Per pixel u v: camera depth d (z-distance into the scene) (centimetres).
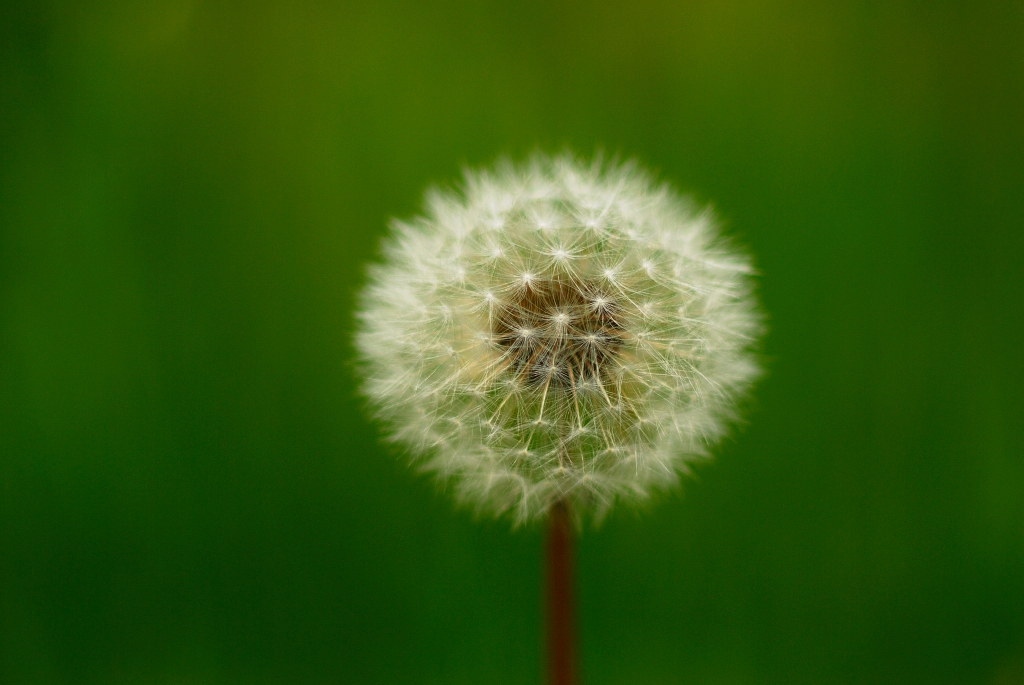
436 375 34
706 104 38
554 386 33
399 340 34
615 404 33
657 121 39
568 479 33
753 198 38
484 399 33
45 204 38
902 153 38
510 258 34
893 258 38
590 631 37
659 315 34
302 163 38
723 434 34
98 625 37
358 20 39
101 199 38
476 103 39
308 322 38
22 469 37
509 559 37
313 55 39
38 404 37
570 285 34
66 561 37
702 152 38
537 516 33
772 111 38
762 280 38
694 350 34
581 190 34
